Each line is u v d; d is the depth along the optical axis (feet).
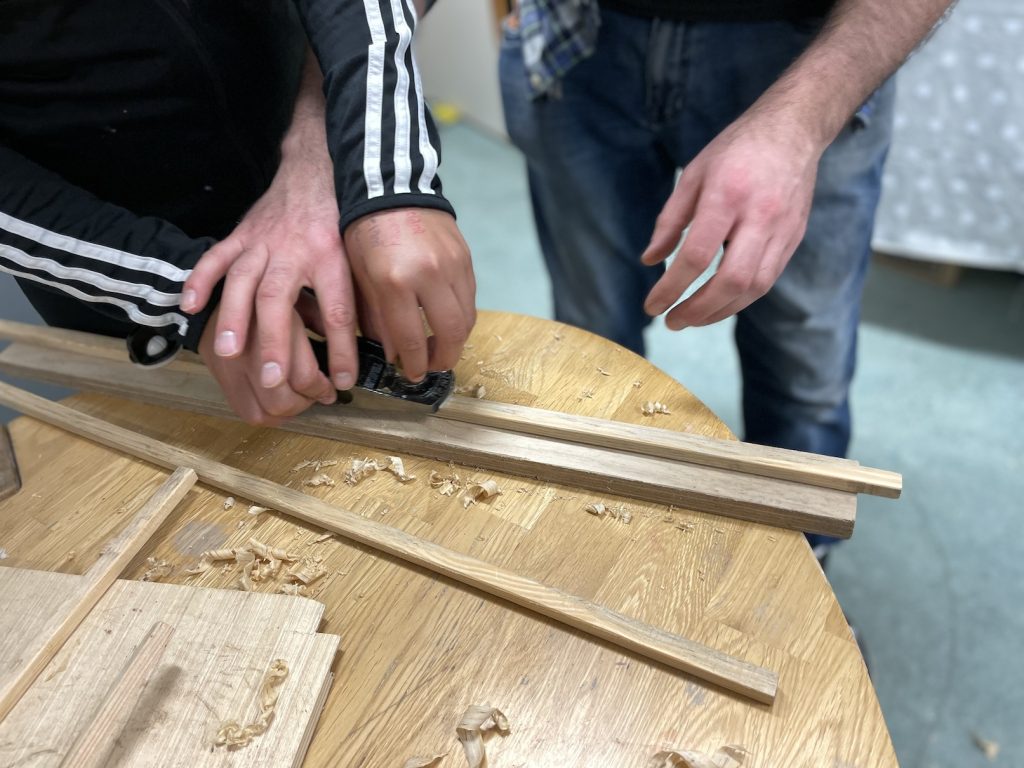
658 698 1.52
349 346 1.91
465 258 1.87
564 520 1.89
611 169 3.14
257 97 2.27
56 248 1.88
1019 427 4.47
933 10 2.15
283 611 1.66
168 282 1.87
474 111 7.95
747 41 2.60
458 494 1.97
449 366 2.02
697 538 1.82
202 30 1.99
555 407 2.19
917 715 3.34
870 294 5.42
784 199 1.86
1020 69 4.17
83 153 2.09
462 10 7.15
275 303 1.84
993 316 5.17
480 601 1.71
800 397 3.31
